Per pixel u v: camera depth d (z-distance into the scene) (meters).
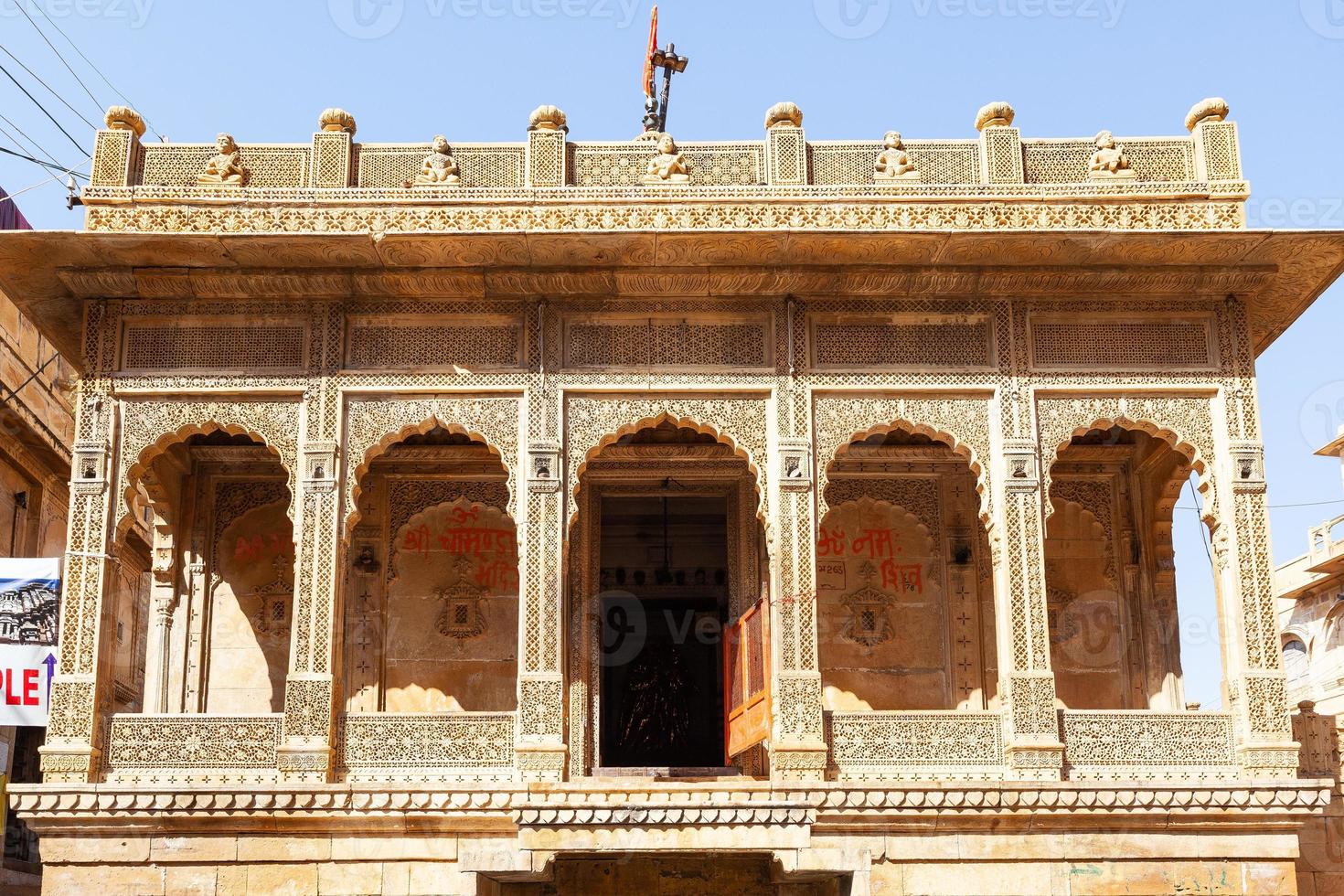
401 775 12.14
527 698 12.12
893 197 13.08
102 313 12.93
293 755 11.91
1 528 18.45
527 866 11.62
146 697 14.70
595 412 12.83
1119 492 15.53
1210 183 13.11
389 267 12.79
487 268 12.78
